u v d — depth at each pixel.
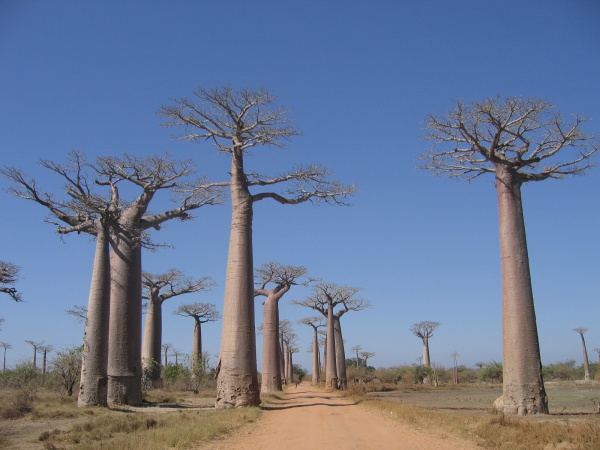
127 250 20.41
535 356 15.05
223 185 20.22
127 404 19.52
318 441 10.10
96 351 17.84
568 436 9.42
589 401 22.88
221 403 17.66
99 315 18.06
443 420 12.88
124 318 20.02
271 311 33.38
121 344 19.83
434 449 9.05
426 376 59.09
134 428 12.27
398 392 42.41
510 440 9.70
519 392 14.84
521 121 16.02
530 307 15.35
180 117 19.08
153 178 20.86
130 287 20.28
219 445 9.58
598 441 8.98
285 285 34.12
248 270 18.59
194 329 42.00
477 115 15.81
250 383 17.84
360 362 92.25
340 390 35.62
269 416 15.70
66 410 16.33
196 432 10.42
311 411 17.39
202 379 38.19
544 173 16.45
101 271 18.30
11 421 14.54
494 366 60.38
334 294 39.84
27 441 10.82
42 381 32.22
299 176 20.17
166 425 12.62
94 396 17.62
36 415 15.21
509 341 15.29
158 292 34.56
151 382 32.38
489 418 12.42
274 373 32.62
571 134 16.05
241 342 17.95
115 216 19.44
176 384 37.81
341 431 11.73
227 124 19.44
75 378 23.67
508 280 15.59
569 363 68.88
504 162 16.33
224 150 19.69
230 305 18.27
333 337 39.41
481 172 17.28
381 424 13.12
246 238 18.83
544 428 10.27
